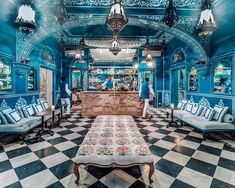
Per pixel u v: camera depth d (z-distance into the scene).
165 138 4.27
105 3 4.75
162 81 9.61
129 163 2.30
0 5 4.34
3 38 4.51
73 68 9.65
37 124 4.67
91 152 2.38
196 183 2.36
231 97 4.59
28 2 3.80
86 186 2.27
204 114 5.10
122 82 12.03
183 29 5.27
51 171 2.65
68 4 4.72
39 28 5.10
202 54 5.66
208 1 3.70
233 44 4.52
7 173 2.58
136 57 10.30
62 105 6.36
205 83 5.85
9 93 4.74
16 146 3.68
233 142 4.02
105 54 10.60
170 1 3.51
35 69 6.50
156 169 2.73
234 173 2.62
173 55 8.38
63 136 4.39
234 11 4.43
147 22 5.16
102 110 7.20
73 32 7.48
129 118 4.46
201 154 3.32
